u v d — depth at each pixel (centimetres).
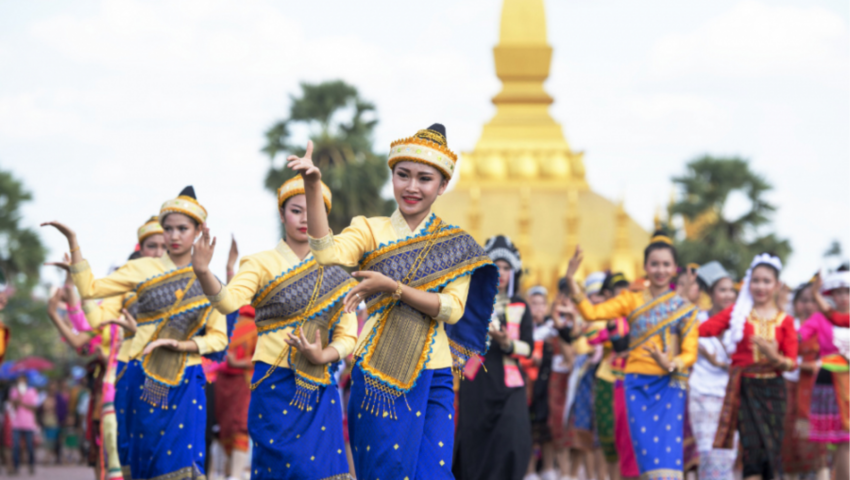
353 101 5250
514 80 7706
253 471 816
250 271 816
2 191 4866
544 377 1508
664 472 1035
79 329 1202
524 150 7544
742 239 5503
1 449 2289
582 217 7356
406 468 625
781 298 1563
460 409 1089
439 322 652
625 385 1077
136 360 950
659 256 1066
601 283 1540
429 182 646
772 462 1115
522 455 1073
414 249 641
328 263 620
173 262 973
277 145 5094
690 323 1062
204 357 976
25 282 4097
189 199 977
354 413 641
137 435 938
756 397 1123
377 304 642
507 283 1138
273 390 805
